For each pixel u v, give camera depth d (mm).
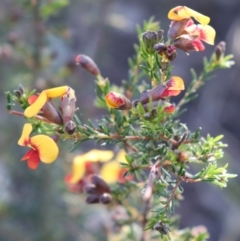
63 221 8562
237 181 10594
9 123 9203
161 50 3566
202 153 3672
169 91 3584
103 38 9906
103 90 4617
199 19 3570
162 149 3719
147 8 14039
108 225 7012
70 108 3629
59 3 7332
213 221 13203
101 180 4594
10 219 8641
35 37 7707
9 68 8992
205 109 14656
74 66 7922
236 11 15648
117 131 3871
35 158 3514
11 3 9086
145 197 3311
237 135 14727
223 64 4953
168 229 3465
